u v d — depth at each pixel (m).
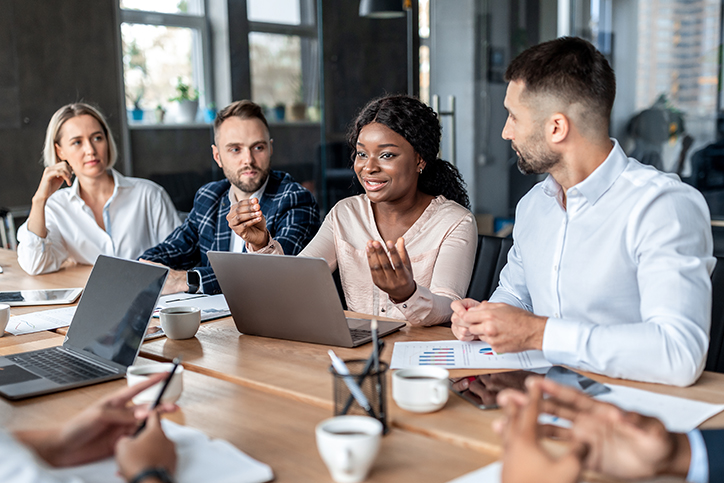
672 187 1.27
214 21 4.69
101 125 2.89
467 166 4.41
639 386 1.15
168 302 1.96
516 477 0.73
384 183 1.93
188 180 4.71
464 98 4.35
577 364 1.20
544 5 4.26
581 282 1.38
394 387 1.08
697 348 1.13
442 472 0.86
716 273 1.62
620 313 1.36
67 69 4.11
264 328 1.54
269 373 1.28
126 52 4.36
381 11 4.25
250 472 0.84
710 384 1.16
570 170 1.34
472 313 1.25
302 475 0.85
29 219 2.58
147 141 4.48
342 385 1.00
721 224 4.20
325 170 4.56
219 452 0.90
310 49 4.89
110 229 2.93
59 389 1.21
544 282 1.48
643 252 1.26
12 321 1.79
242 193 2.54
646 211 1.28
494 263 2.10
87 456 0.87
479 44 4.29
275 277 1.44
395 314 2.00
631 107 4.35
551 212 1.49
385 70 4.29
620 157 1.34
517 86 1.33
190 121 4.66
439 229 1.97
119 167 4.36
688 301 1.17
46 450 0.85
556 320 1.21
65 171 2.59
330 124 4.50
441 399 1.06
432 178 2.08
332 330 1.44
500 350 1.24
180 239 2.65
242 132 2.43
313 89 4.91
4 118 3.90
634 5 4.23
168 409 0.94
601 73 1.28
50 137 2.84
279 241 2.35
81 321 1.49
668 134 4.30
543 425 0.93
